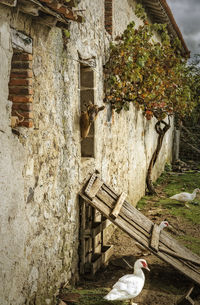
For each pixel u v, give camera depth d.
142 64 6.70
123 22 8.20
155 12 10.84
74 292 4.74
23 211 3.65
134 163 9.49
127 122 8.61
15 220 3.49
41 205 4.07
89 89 5.87
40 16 3.71
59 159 4.55
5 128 3.28
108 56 6.84
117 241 7.10
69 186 4.90
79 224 5.32
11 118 3.50
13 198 3.43
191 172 15.84
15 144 3.45
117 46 7.06
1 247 3.25
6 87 3.29
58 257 4.59
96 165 6.16
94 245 5.57
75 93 5.07
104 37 6.60
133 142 9.32
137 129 9.75
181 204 10.16
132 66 6.85
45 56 4.05
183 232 7.90
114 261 6.03
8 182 3.34
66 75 4.70
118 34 7.70
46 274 4.25
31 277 3.88
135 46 7.08
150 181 11.06
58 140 4.50
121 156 8.09
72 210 5.03
